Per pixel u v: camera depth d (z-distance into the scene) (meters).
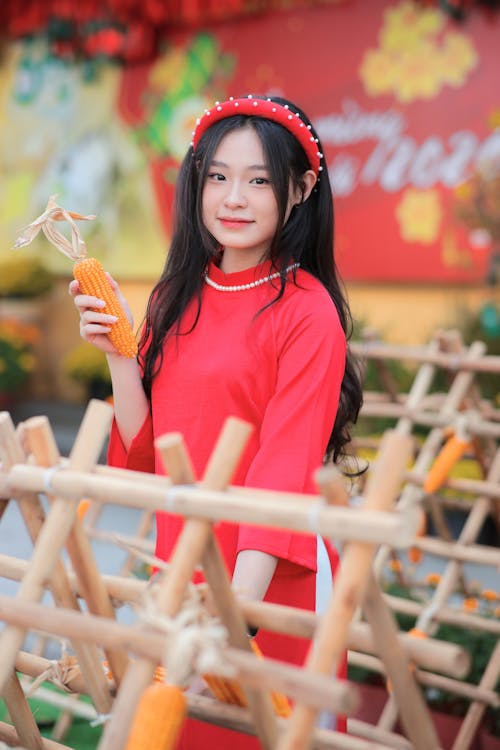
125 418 2.20
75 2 8.24
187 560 1.41
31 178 9.09
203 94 7.93
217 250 2.20
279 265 2.12
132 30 7.97
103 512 6.37
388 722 2.99
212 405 2.04
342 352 2.01
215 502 1.39
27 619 1.47
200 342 2.10
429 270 6.92
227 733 2.02
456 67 6.68
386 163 7.06
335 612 1.30
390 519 1.27
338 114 7.26
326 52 7.29
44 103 8.93
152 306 2.22
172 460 1.43
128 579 1.67
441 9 6.72
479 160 6.59
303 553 1.87
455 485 3.41
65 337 9.14
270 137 2.04
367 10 7.07
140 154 8.35
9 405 9.05
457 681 3.29
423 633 3.23
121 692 1.38
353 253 7.25
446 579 3.34
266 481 1.87
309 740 1.27
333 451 2.42
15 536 5.48
